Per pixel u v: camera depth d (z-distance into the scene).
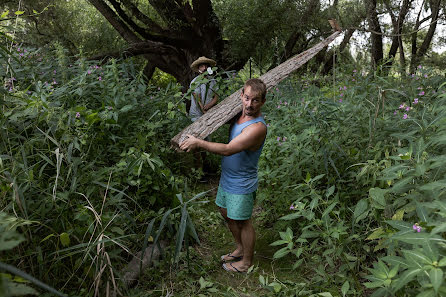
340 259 2.75
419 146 2.10
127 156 2.98
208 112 2.82
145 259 2.79
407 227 1.73
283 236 2.42
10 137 2.38
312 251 2.97
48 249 2.17
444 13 10.37
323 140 3.34
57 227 2.19
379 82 4.85
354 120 3.62
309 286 2.49
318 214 3.09
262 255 3.14
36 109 2.51
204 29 10.19
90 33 11.27
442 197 1.86
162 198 3.09
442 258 1.48
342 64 6.18
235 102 2.82
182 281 2.65
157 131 3.82
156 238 2.43
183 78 11.27
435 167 2.00
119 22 10.52
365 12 9.88
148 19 10.29
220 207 2.94
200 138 2.71
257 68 10.45
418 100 3.72
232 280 2.79
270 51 10.07
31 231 2.10
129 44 10.32
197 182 4.89
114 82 3.71
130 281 2.52
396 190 2.01
